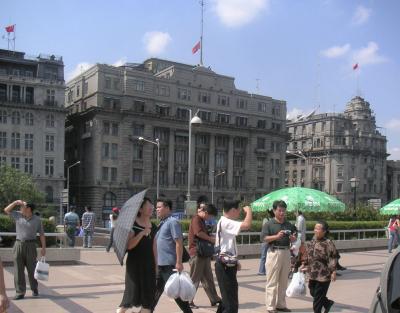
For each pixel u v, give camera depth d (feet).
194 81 297.94
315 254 29.07
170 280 26.25
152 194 278.05
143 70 311.27
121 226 23.65
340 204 53.93
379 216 112.68
